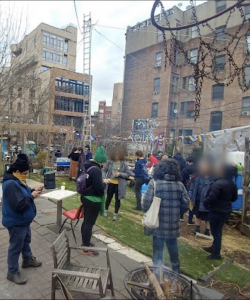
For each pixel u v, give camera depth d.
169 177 3.05
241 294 3.02
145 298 2.38
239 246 4.75
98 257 3.73
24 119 15.79
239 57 19.81
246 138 6.17
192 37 24.78
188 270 3.50
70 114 33.91
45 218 5.29
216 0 23.44
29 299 2.69
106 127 24.73
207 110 24.38
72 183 9.97
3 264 3.40
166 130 26.75
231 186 3.83
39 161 12.21
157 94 27.78
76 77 35.19
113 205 7.03
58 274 2.39
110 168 5.46
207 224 5.08
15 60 10.09
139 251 4.00
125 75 31.61
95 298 2.72
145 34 29.41
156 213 2.95
